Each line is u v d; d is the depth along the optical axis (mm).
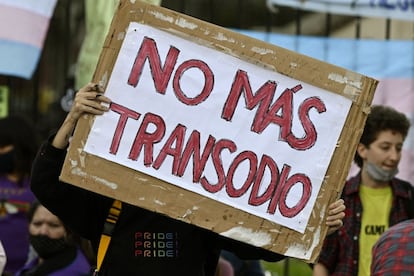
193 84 7566
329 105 7645
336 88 7645
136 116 7496
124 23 7508
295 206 7637
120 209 7848
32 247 10789
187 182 7539
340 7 14117
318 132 7652
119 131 7477
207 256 8125
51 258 10680
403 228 7262
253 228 7594
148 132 7512
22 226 13383
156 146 7520
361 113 7648
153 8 7527
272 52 7617
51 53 25828
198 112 7566
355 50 14383
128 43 7496
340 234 10789
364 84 7648
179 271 7777
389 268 7125
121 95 7492
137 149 7492
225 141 7590
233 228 7570
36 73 17141
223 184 7574
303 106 7648
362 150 10977
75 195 7852
